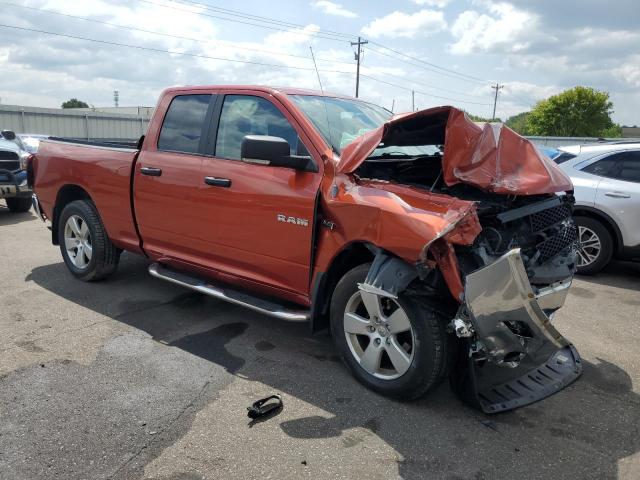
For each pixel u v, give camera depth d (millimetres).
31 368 3656
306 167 3578
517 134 3457
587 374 3861
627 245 6359
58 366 3701
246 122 4047
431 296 3096
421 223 2891
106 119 31594
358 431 3033
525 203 3400
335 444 2904
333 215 3385
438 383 3188
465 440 2979
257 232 3828
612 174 6520
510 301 2766
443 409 3295
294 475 2648
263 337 4312
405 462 2771
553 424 3182
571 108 65438
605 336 4609
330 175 3479
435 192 3160
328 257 3459
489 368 3609
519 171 3244
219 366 3787
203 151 4246
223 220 4027
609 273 6875
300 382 3582
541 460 2828
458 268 2922
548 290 3330
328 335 4395
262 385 3533
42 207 5883
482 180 3047
